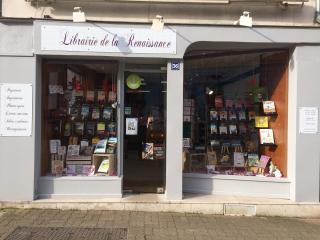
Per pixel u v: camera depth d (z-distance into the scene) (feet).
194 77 21.67
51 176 20.08
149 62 20.35
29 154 19.17
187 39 19.27
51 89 20.45
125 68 20.52
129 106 20.54
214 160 21.72
